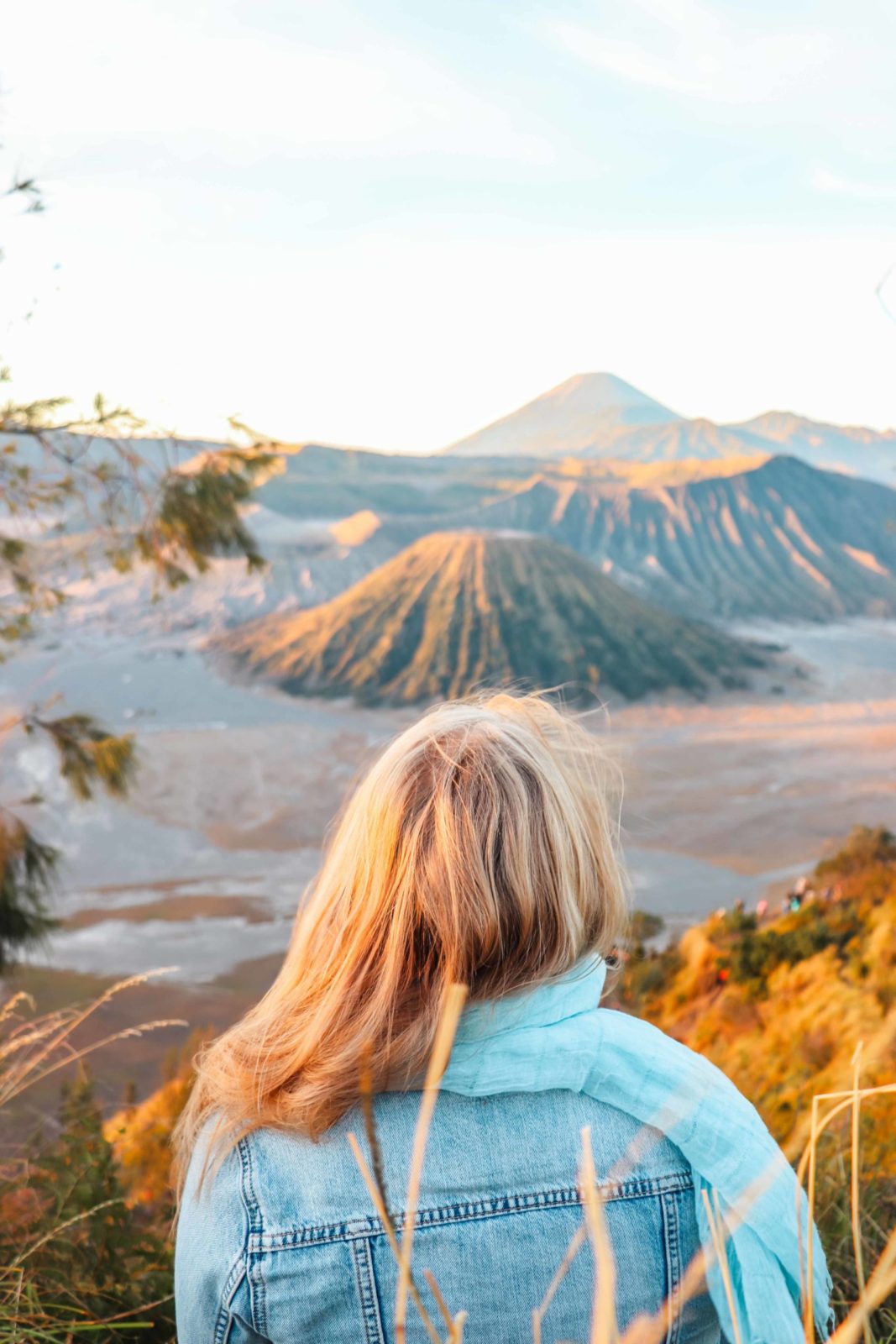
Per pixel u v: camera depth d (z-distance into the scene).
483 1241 0.73
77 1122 1.94
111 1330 1.59
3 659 4.54
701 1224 0.71
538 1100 0.76
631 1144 0.74
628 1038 0.76
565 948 0.74
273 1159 0.76
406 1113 0.76
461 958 0.72
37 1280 1.60
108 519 4.39
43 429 4.14
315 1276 0.72
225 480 4.40
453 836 0.73
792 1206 0.69
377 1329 0.72
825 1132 2.12
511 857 0.73
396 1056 0.72
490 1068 0.73
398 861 0.74
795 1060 4.33
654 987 11.52
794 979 8.02
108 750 4.91
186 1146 0.83
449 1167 0.74
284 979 0.81
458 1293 0.72
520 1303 0.72
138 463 4.34
